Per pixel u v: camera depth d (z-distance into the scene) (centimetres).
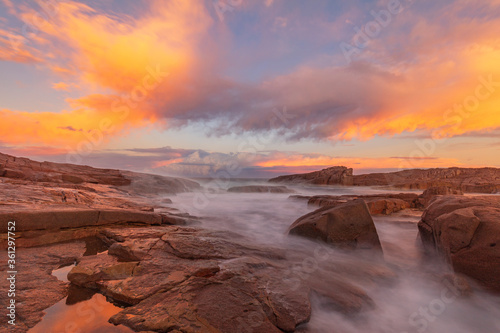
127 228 703
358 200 703
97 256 480
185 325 271
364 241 643
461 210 535
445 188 1387
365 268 536
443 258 523
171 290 344
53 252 522
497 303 403
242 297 338
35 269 426
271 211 1360
